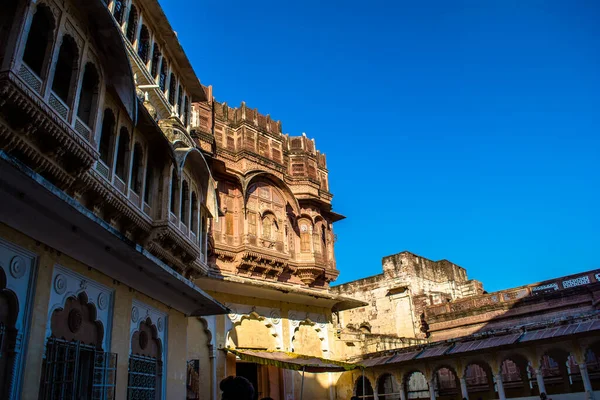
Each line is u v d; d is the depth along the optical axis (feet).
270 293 76.43
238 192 77.46
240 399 15.16
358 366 73.82
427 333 106.93
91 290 36.94
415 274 120.16
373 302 123.54
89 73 36.88
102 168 38.37
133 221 42.65
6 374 27.61
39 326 30.25
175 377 49.65
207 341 67.46
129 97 39.04
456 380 86.94
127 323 40.98
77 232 32.58
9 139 29.66
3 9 30.99
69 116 32.81
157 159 47.88
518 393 78.89
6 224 28.55
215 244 71.72
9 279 28.73
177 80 60.80
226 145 78.84
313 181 90.17
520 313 91.50
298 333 82.53
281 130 89.66
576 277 87.81
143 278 42.09
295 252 84.58
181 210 51.24
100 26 35.68
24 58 35.63
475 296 99.86
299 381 80.94
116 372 38.40
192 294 48.49
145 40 53.01
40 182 25.94
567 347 63.72
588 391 61.21
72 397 32.99
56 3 32.40
